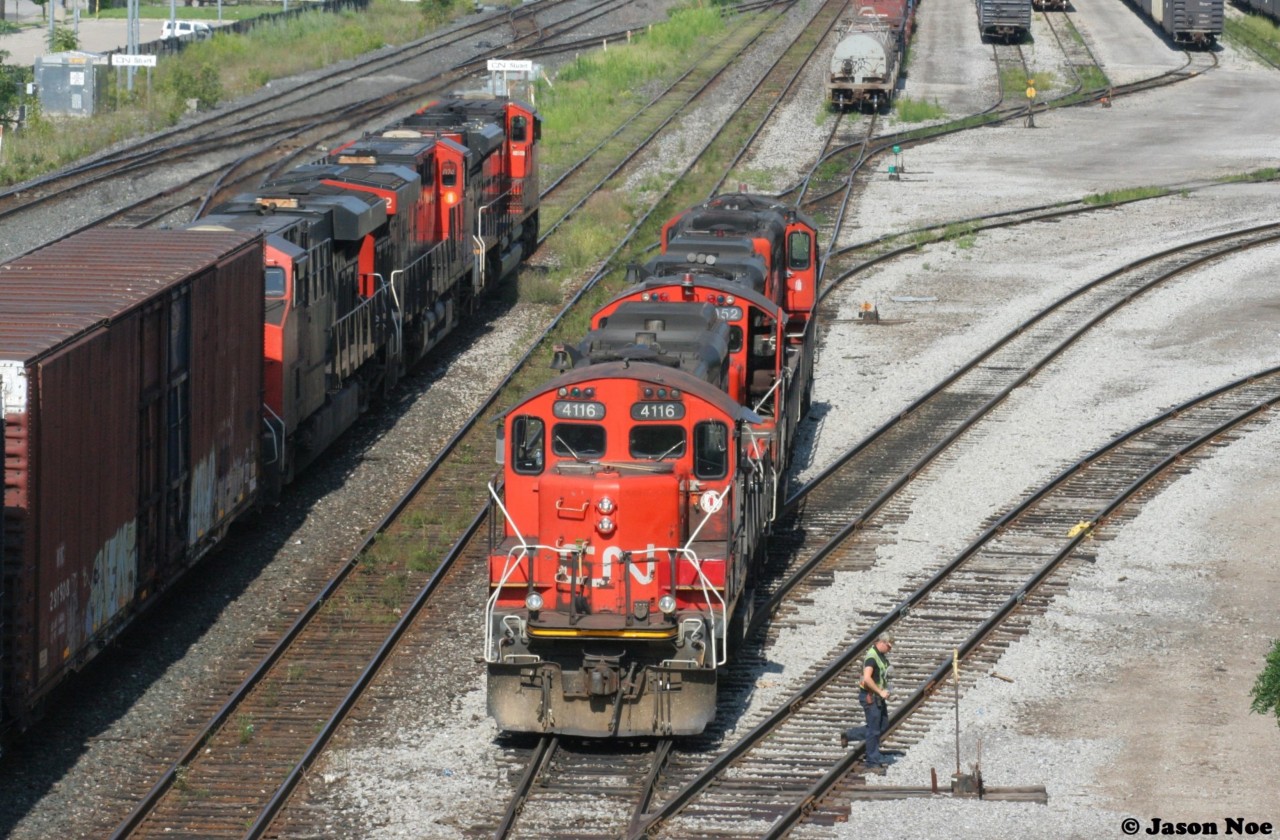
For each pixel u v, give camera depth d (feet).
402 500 306.96
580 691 209.97
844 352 423.64
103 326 215.72
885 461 338.13
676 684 211.41
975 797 199.93
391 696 230.07
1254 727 220.43
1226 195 617.21
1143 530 299.58
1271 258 521.65
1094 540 294.66
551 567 212.02
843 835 190.49
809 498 316.60
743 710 226.38
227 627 252.21
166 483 242.99
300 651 244.22
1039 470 331.57
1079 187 634.02
